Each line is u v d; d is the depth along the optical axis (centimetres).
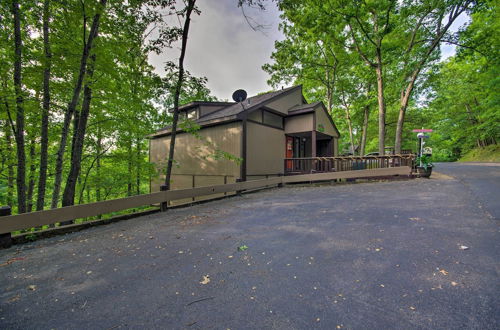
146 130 939
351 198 668
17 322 186
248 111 1033
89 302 211
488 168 1282
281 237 371
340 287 219
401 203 556
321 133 1331
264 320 177
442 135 2556
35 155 797
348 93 1886
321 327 166
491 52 1138
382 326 165
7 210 358
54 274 269
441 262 257
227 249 330
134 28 627
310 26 1319
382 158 1063
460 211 450
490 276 224
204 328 171
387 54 1379
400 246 307
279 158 1271
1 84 593
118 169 1079
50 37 616
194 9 696
